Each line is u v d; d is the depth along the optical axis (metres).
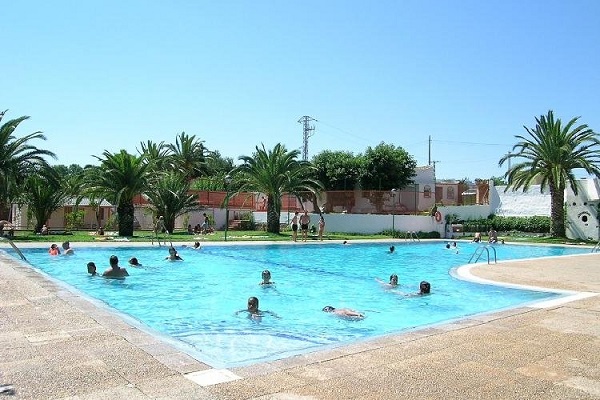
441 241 32.62
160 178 33.62
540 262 18.11
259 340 8.12
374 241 29.88
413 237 34.88
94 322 6.70
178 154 55.81
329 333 8.77
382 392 4.38
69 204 39.66
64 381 4.42
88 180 29.03
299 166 34.34
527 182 35.22
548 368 5.16
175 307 11.16
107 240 24.80
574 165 33.75
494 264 17.45
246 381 4.56
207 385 4.41
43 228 28.34
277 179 33.22
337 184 47.78
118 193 27.48
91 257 19.72
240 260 20.77
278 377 4.71
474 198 45.97
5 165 25.83
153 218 35.16
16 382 4.38
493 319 7.62
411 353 5.64
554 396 4.36
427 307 11.30
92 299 9.01
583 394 4.42
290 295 13.00
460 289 13.11
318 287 14.33
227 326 9.22
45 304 7.92
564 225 35.25
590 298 9.86
